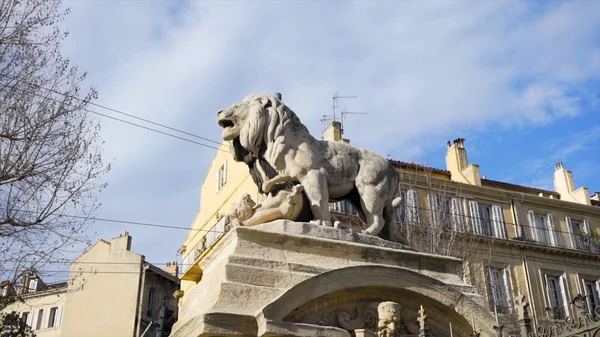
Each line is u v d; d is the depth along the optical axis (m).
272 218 7.54
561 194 35.81
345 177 8.05
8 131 12.09
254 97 8.15
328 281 6.86
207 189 31.27
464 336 7.48
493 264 28.45
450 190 28.70
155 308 33.31
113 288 32.97
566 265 30.47
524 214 30.84
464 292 7.66
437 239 22.17
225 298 6.52
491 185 32.91
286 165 7.79
